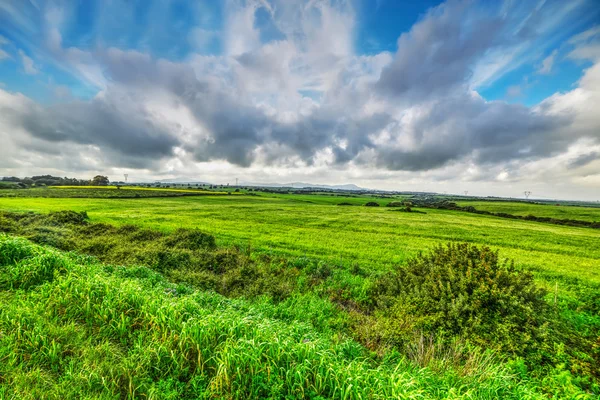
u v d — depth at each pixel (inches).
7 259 346.0
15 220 991.6
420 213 3221.0
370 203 4232.3
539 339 277.6
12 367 182.1
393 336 300.4
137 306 264.8
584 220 3181.6
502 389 201.8
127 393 179.9
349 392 173.9
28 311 236.5
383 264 770.8
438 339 279.9
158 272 491.8
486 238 1525.6
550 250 1277.1
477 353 248.7
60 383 176.4
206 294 380.8
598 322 389.4
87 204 2437.3
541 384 225.8
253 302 411.2
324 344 227.0
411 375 201.9
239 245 884.6
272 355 197.6
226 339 213.6
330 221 1988.2
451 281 345.7
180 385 182.9
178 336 220.7
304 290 492.1
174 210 2265.0
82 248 625.0
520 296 315.6
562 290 617.3
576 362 247.4
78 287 281.0
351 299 469.7
